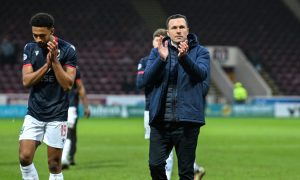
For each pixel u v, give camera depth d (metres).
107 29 58.88
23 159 9.73
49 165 10.06
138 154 20.08
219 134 30.25
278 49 60.00
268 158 19.08
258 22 62.12
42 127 9.90
